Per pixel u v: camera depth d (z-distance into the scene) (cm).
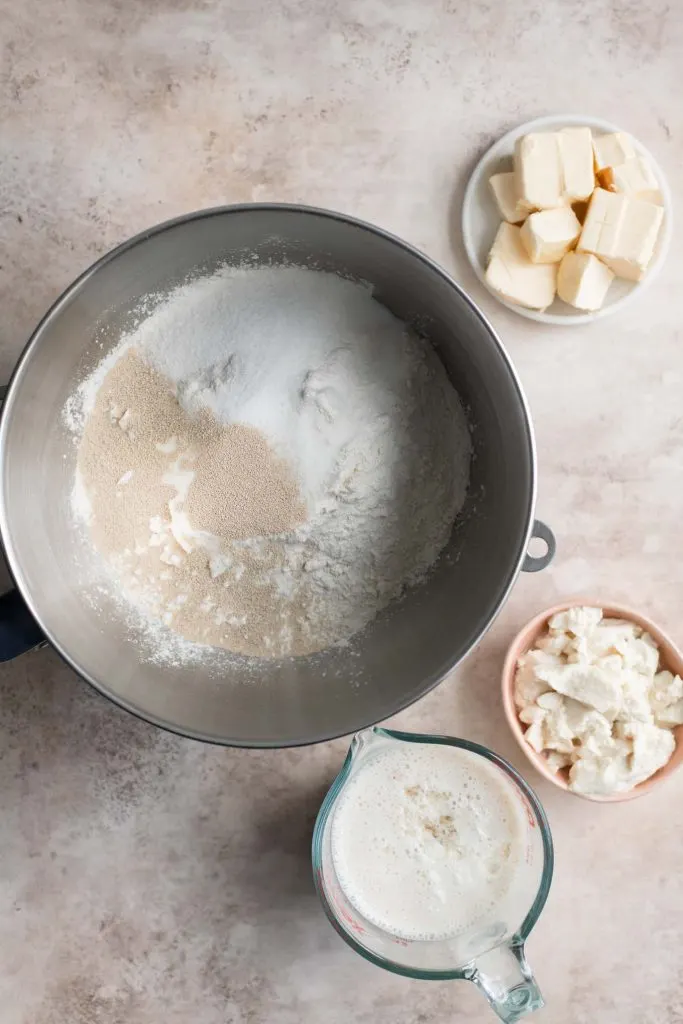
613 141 70
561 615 70
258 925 72
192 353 66
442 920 69
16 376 60
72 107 71
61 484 65
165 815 72
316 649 67
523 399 61
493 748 72
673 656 69
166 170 71
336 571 66
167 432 66
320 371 66
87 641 64
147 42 71
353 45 71
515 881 69
